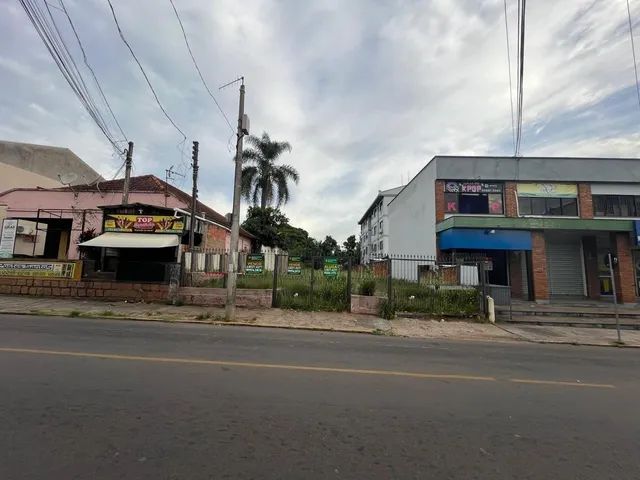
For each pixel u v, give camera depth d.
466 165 19.89
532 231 18.44
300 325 11.85
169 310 13.41
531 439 3.92
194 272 15.30
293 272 15.40
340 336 10.38
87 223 23.61
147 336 8.68
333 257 15.38
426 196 21.61
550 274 20.81
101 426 3.79
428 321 13.52
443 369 6.78
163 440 3.54
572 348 10.20
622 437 4.04
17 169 29.48
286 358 7.05
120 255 16.97
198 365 6.18
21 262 15.57
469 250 19.50
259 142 39.84
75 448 3.35
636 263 19.75
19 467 3.02
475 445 3.73
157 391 4.84
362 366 6.70
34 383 4.95
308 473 3.09
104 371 5.60
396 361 7.28
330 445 3.60
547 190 19.53
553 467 3.35
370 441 3.71
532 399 5.25
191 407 4.36
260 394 4.91
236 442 3.57
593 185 19.48
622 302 17.94
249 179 38.72
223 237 26.11
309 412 4.38
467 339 10.95
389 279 14.36
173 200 23.05
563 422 4.43
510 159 19.72
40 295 15.35
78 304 13.95
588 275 20.48
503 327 13.12
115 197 23.64
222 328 10.80
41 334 8.27
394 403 4.81
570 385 6.09
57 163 33.97
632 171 19.47
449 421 4.30
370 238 59.19
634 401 5.33
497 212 19.62
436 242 19.95
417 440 3.78
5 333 8.25
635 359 8.77
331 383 5.54
